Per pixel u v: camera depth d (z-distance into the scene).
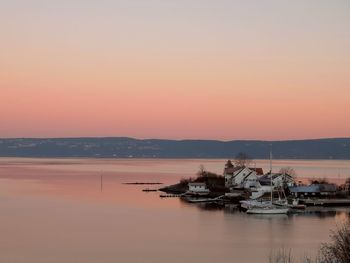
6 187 193.25
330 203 141.25
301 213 124.94
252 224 106.69
